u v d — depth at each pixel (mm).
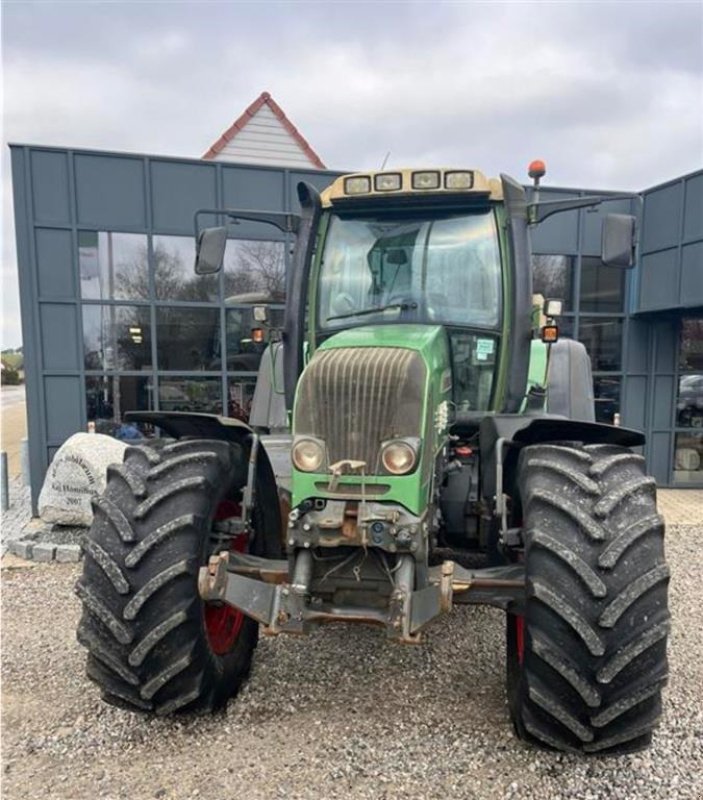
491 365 3541
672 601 4266
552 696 2252
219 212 3637
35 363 7555
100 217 7633
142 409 7996
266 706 2857
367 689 3010
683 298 8062
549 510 2363
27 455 8227
